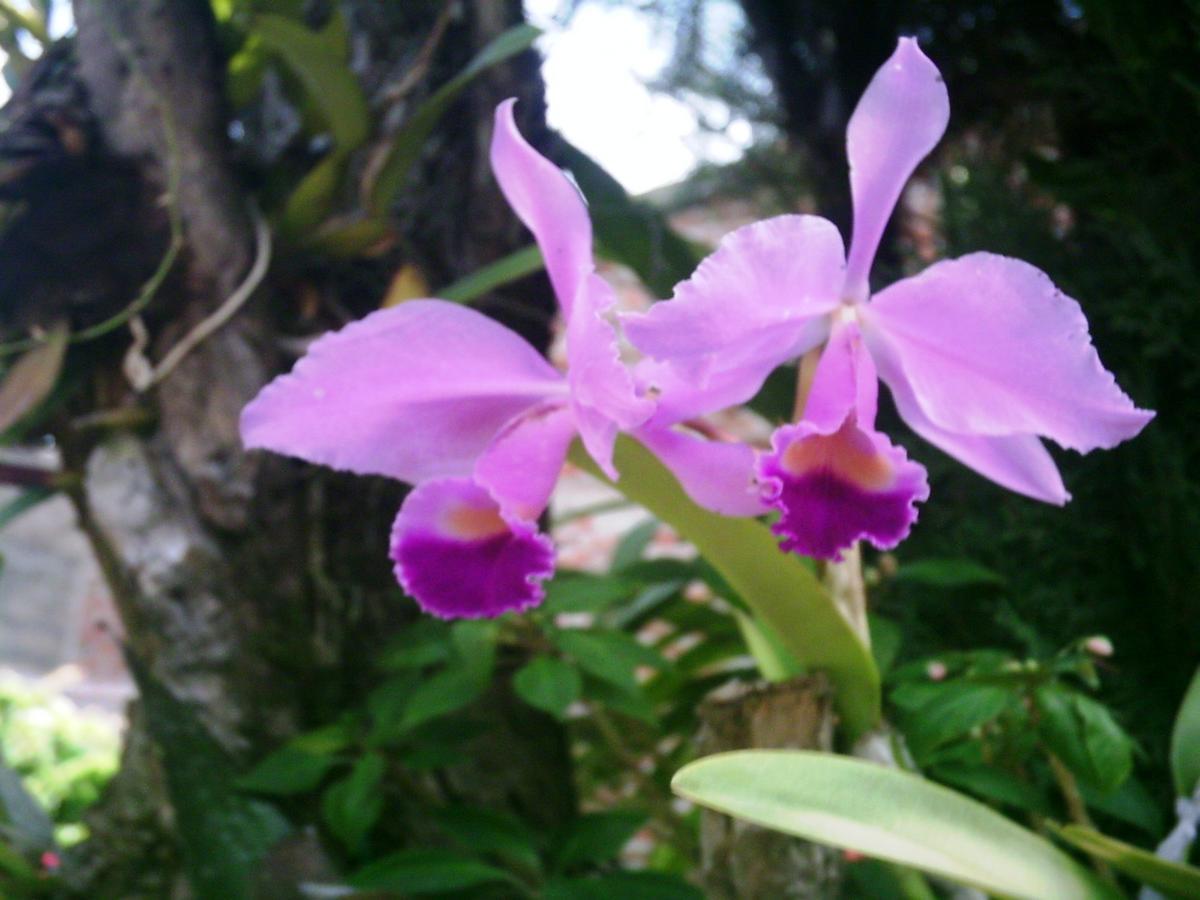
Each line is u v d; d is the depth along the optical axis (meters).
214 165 0.63
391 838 0.61
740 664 0.77
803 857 0.43
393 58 0.70
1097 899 0.37
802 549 0.37
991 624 0.62
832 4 0.85
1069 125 0.75
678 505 0.42
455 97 0.69
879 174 0.37
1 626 2.26
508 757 0.65
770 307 0.36
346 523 0.65
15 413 0.60
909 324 0.37
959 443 0.41
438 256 0.70
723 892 0.44
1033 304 0.36
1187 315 0.59
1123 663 0.59
